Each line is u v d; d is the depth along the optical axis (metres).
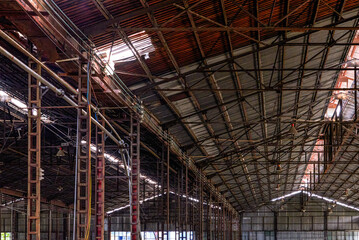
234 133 36.25
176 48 20.80
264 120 33.56
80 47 16.31
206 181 48.22
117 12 16.52
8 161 41.34
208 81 25.20
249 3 19.20
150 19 17.56
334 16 22.83
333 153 44.41
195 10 18.44
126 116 25.48
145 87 23.52
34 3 12.36
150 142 32.94
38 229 14.89
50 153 37.56
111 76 20.08
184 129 32.06
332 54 27.77
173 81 24.02
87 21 16.41
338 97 35.41
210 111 29.89
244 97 29.20
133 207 24.97
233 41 22.05
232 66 24.33
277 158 48.66
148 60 21.16
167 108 27.42
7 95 25.34
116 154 38.66
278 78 28.47
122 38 18.00
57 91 14.98
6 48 17.17
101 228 21.89
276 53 24.56
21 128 33.62
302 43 23.55
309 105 33.47
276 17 21.19
